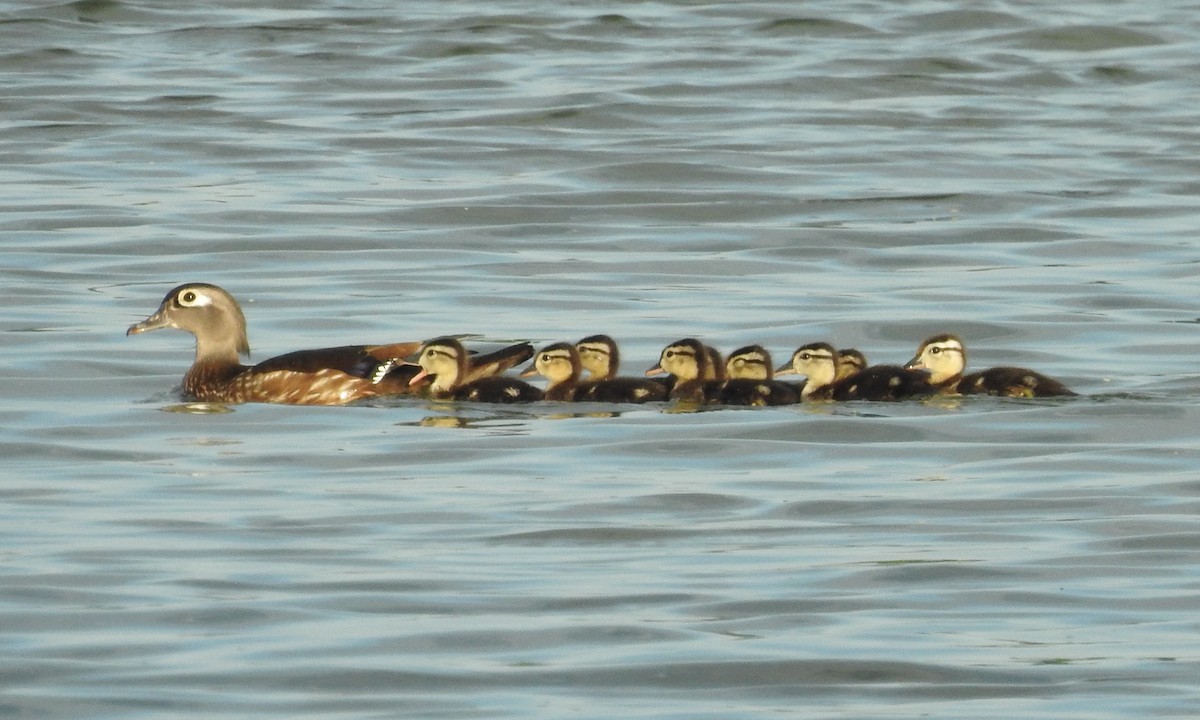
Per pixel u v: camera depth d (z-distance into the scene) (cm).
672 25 4150
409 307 2155
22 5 4156
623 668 1100
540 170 2928
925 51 3888
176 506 1412
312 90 3516
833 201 2753
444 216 2633
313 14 4194
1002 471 1504
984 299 2197
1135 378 1838
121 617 1173
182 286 1820
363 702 1055
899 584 1238
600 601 1205
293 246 2442
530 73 3675
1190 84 3659
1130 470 1502
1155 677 1090
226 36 3962
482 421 1688
